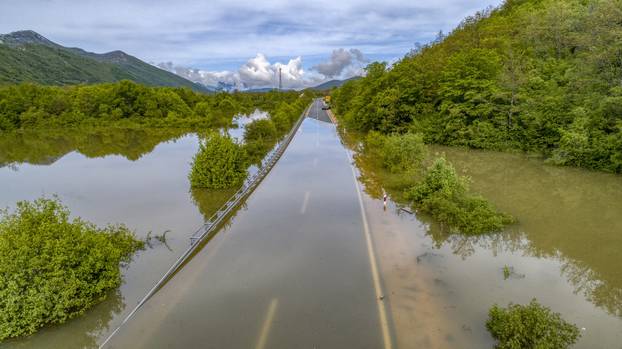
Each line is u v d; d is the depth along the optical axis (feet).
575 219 46.52
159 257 36.29
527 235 41.60
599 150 69.87
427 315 26.23
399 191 59.06
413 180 62.49
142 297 29.04
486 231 42.09
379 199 55.01
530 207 51.47
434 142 102.89
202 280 31.40
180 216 49.16
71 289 26.21
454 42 153.07
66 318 26.43
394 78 123.13
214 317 26.12
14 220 28.12
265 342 23.32
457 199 47.98
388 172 72.79
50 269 25.94
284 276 31.91
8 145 133.39
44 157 105.40
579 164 74.13
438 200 46.60
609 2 82.94
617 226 44.09
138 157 100.99
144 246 39.04
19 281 24.56
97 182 71.26
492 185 63.98
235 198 54.19
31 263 25.00
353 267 33.47
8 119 176.35
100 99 200.13
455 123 98.12
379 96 119.85
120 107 200.75
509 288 30.27
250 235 41.32
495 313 24.62
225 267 33.73
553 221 45.83
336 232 41.96
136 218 48.83
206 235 41.16
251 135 114.42
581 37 90.07
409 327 24.82
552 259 35.81
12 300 24.06
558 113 81.56
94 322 26.30
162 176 74.90
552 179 67.41
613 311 27.45
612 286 30.94
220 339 23.68
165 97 208.13
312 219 46.37
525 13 140.05
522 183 65.05
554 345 21.94
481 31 149.59
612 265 34.58
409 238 40.37
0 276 24.29
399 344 23.07
